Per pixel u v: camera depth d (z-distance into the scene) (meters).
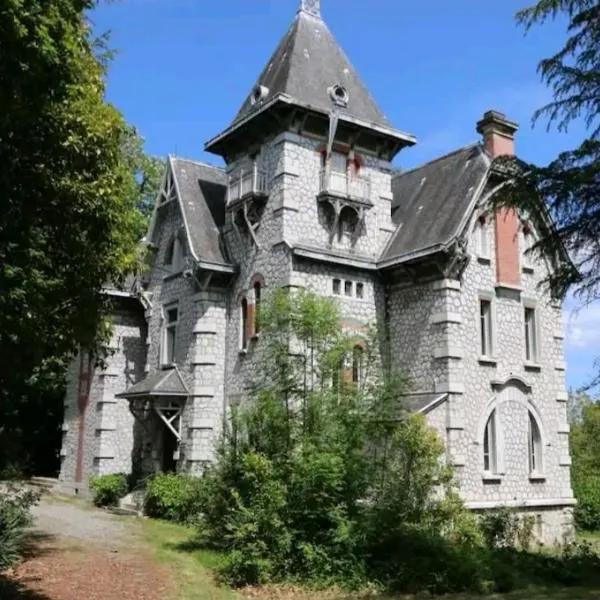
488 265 24.31
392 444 17.22
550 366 25.41
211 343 26.05
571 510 25.03
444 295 23.00
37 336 10.91
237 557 15.25
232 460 17.31
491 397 23.39
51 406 36.78
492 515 21.47
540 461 24.42
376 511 16.06
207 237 27.02
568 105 14.02
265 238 24.95
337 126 25.41
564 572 16.73
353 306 24.56
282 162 24.56
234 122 26.44
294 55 26.64
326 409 16.61
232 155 27.61
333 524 15.62
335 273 24.48
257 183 25.27
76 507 26.42
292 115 24.58
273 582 15.02
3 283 9.62
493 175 24.34
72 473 31.34
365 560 15.40
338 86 26.39
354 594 14.55
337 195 24.77
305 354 17.45
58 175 11.16
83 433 31.08
